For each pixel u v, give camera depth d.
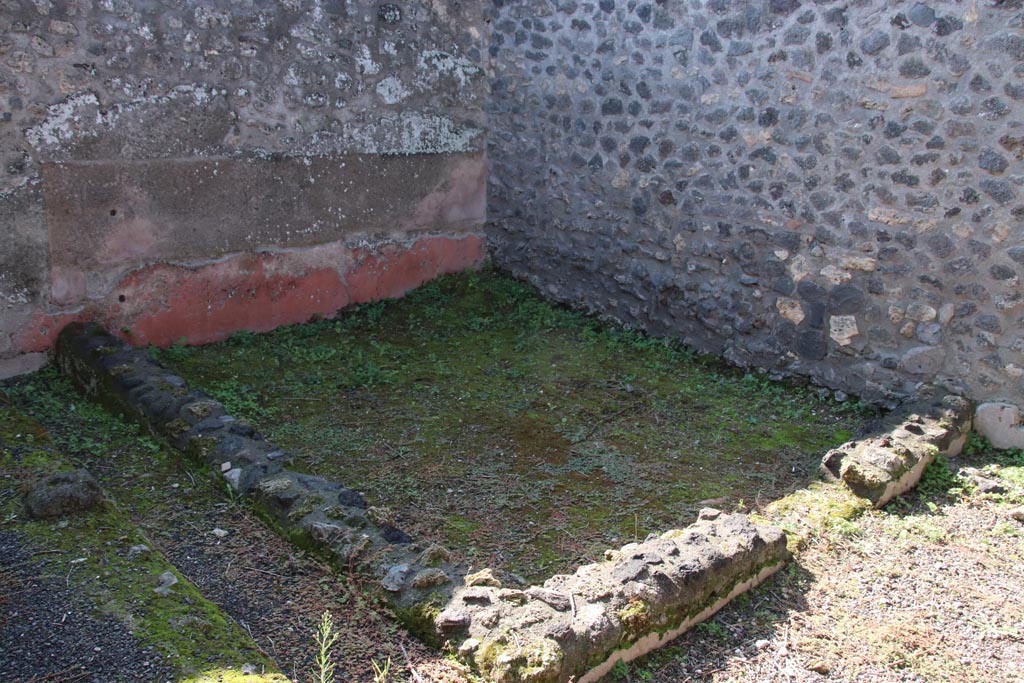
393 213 6.62
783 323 5.49
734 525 3.43
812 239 5.28
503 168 7.10
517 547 3.59
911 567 3.55
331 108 6.06
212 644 2.65
